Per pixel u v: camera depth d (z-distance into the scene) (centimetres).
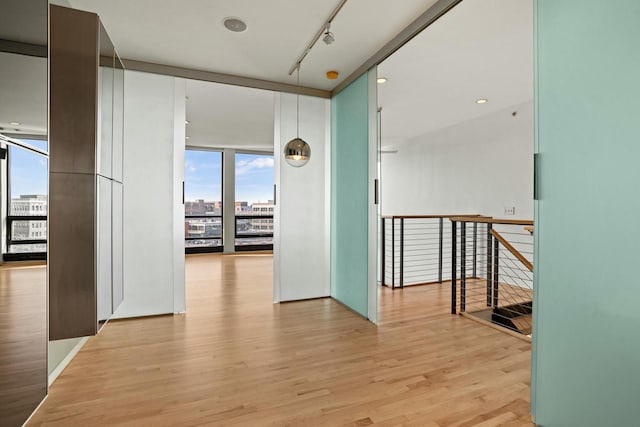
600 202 137
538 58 164
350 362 233
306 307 369
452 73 346
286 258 392
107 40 226
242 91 412
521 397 191
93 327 204
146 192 331
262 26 264
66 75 199
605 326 135
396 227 618
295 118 394
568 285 150
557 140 154
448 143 567
